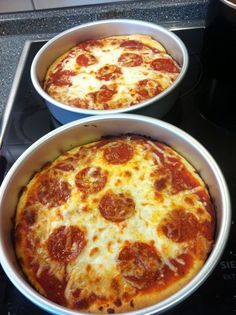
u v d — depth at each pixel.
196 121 0.36
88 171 0.31
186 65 0.36
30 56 0.46
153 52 0.42
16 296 0.26
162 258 0.26
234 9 0.33
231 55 0.37
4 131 0.38
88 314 0.21
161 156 0.32
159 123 0.31
